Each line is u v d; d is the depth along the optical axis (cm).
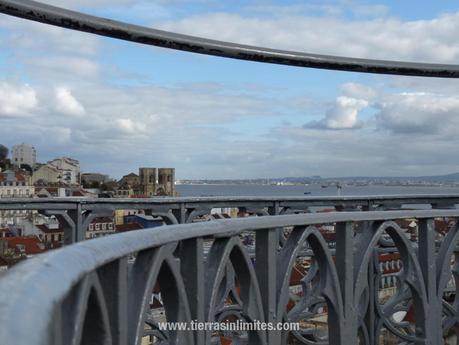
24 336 59
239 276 215
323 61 254
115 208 436
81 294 105
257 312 218
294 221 231
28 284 73
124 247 129
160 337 241
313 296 261
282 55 245
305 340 311
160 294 173
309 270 295
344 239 265
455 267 351
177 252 193
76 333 103
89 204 431
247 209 455
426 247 312
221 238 198
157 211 437
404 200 456
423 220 312
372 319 355
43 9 189
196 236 177
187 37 224
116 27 206
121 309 132
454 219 326
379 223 282
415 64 274
